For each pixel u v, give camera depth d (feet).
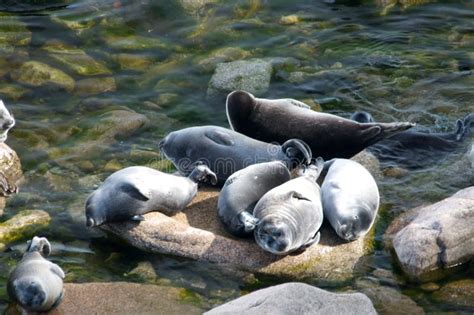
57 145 96.27
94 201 80.89
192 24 119.75
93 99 104.12
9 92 104.42
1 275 77.05
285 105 94.17
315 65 111.04
